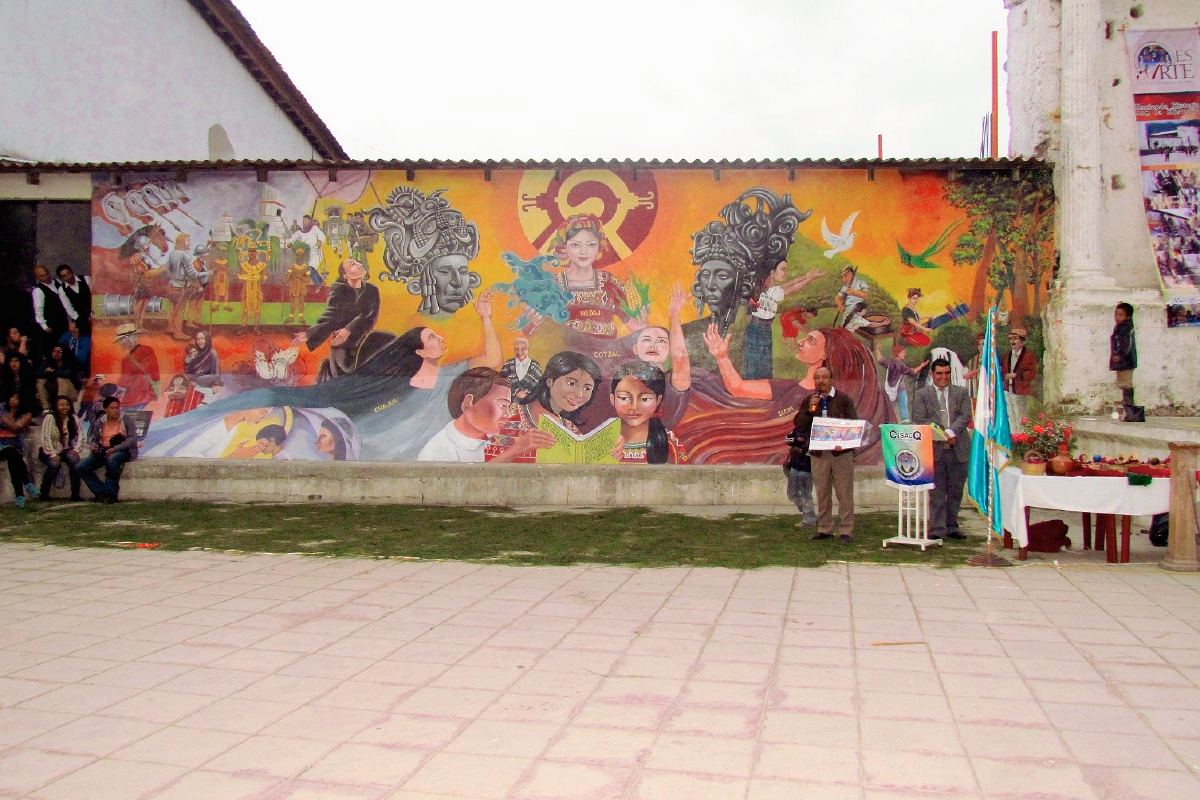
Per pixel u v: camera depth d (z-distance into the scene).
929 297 11.83
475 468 11.78
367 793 3.74
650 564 8.15
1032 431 8.84
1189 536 7.76
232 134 18.61
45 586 7.49
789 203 11.91
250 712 4.66
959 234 11.80
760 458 11.94
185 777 3.91
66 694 4.95
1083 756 4.03
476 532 9.80
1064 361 11.45
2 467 11.86
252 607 6.78
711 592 7.11
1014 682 4.98
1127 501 7.94
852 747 4.14
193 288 12.48
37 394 12.44
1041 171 11.77
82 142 14.26
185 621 6.40
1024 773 3.86
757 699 4.76
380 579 7.67
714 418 11.97
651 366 12.03
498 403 12.16
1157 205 11.94
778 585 7.32
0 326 12.70
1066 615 6.35
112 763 4.05
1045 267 11.78
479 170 12.11
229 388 12.45
